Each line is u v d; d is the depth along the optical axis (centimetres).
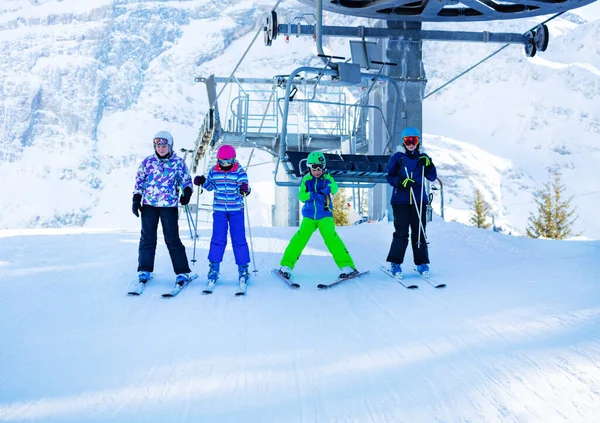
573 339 450
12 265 752
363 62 1338
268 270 772
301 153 1156
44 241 962
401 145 720
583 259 798
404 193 711
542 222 5419
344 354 439
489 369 399
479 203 6134
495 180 18325
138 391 374
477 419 327
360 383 384
